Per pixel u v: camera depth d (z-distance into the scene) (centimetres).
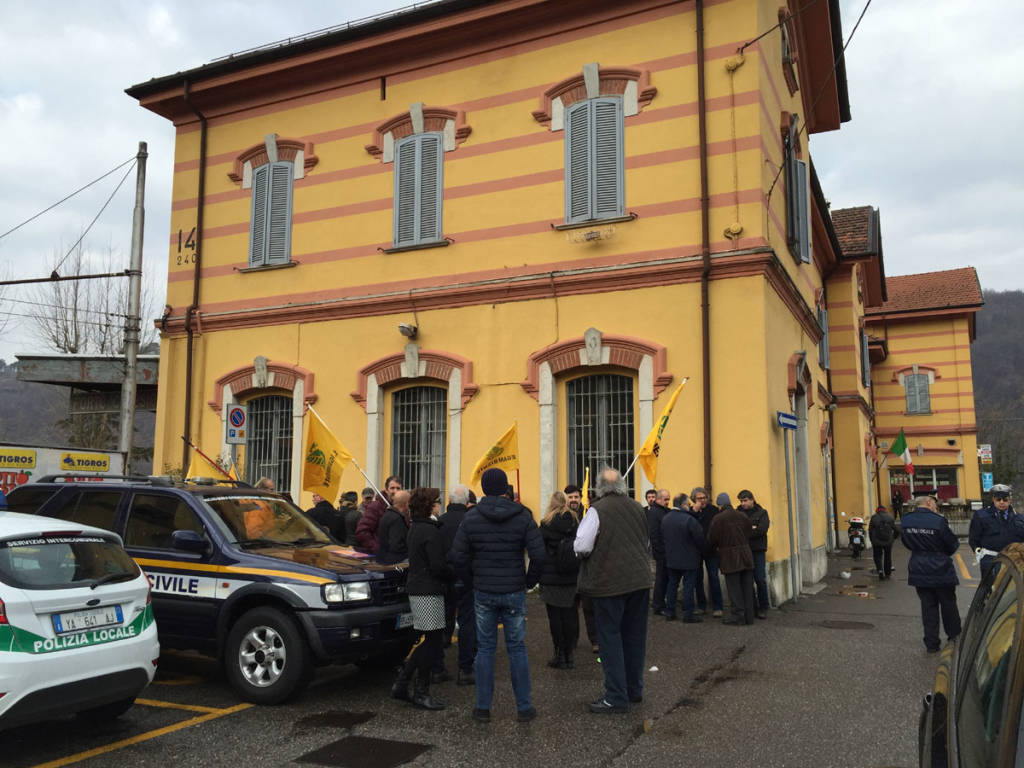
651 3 1317
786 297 1388
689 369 1228
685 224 1259
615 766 526
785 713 642
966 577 1684
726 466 1187
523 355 1350
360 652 674
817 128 1906
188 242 1702
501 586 623
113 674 554
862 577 1647
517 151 1400
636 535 661
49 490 806
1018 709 219
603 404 1310
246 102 1670
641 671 675
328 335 1527
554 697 691
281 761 533
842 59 1683
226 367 1622
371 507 957
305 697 693
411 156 1491
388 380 1455
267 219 1608
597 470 1299
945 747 272
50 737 583
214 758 539
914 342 3522
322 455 1114
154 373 1898
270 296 1596
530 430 1333
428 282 1446
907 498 3462
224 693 707
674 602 1082
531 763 530
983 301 3359
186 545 698
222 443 1598
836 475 2420
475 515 638
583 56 1361
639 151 1305
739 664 816
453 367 1399
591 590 648
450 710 652
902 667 800
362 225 1523
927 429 3456
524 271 1367
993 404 7175
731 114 1252
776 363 1275
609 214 1315
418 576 662
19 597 508
